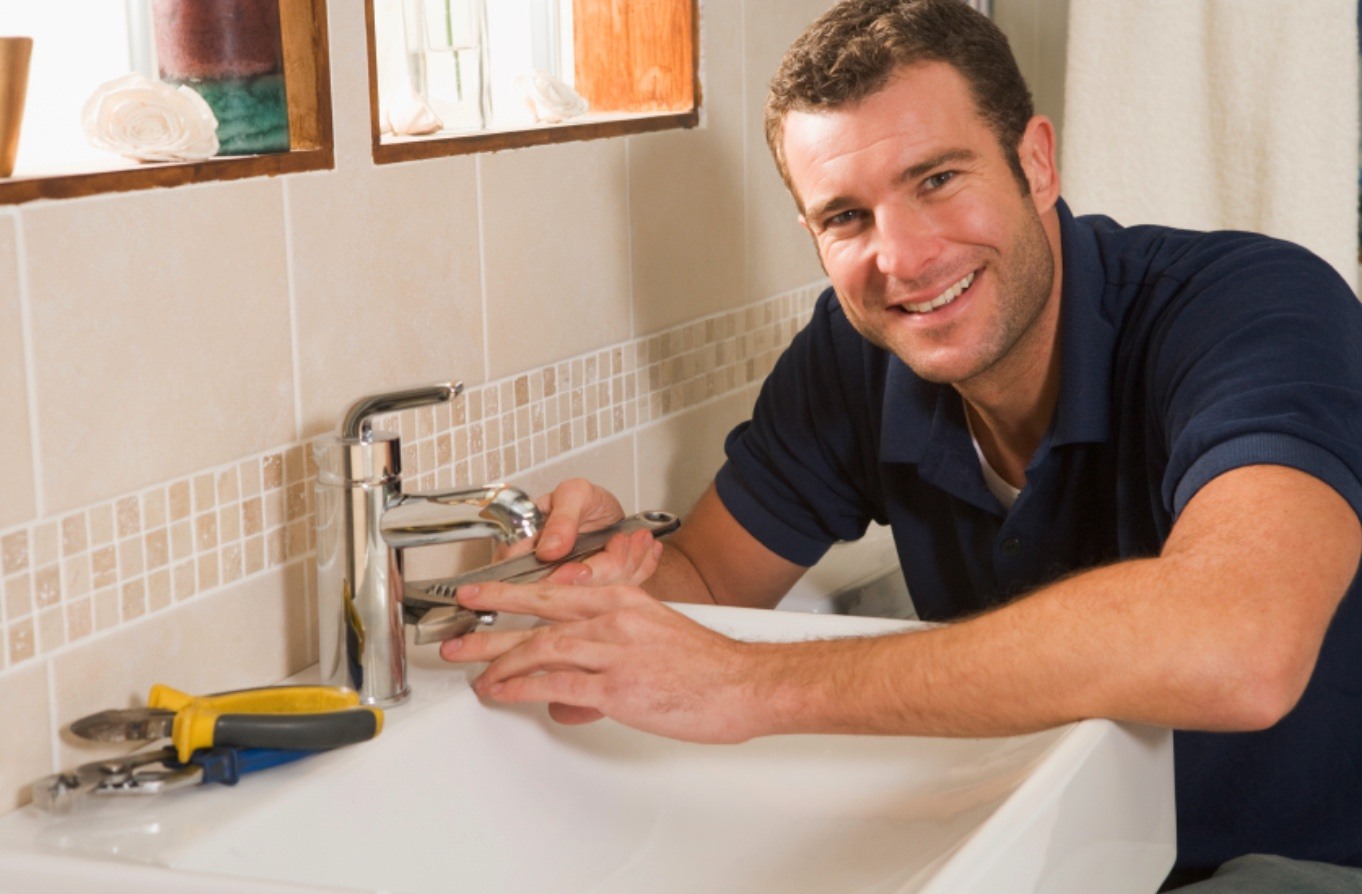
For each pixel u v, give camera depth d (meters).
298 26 1.05
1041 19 2.20
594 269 1.39
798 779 1.05
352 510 0.97
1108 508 1.29
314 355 1.07
